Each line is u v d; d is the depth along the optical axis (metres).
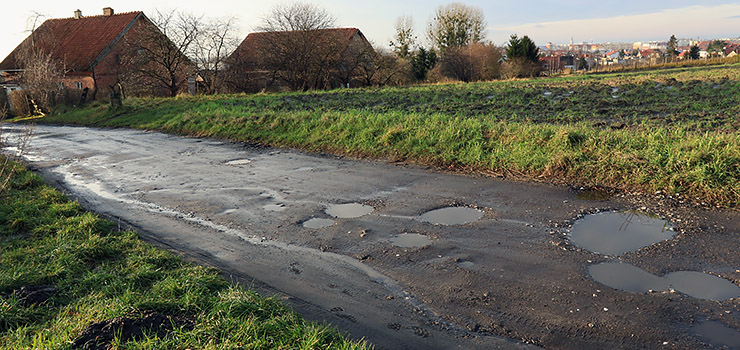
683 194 7.54
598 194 8.02
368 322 4.50
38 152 15.48
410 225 7.10
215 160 12.83
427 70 47.12
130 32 41.91
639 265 5.40
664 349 3.90
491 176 9.53
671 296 4.70
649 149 8.94
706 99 17.72
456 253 6.00
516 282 5.16
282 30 38.19
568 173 9.02
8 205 8.21
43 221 7.34
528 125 11.79
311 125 14.99
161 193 9.63
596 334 4.15
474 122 12.31
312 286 5.30
